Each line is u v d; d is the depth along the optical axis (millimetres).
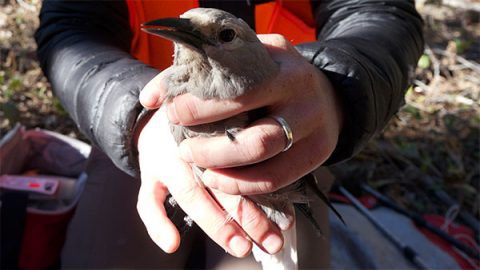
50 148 777
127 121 493
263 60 416
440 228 864
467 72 1251
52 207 712
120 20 610
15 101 995
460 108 1142
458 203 939
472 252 807
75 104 534
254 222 460
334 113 462
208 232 464
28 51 1106
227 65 410
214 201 469
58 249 709
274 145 401
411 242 799
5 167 725
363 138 499
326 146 429
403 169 987
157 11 600
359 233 795
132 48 637
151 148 489
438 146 1047
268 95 410
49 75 578
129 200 660
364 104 484
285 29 633
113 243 647
